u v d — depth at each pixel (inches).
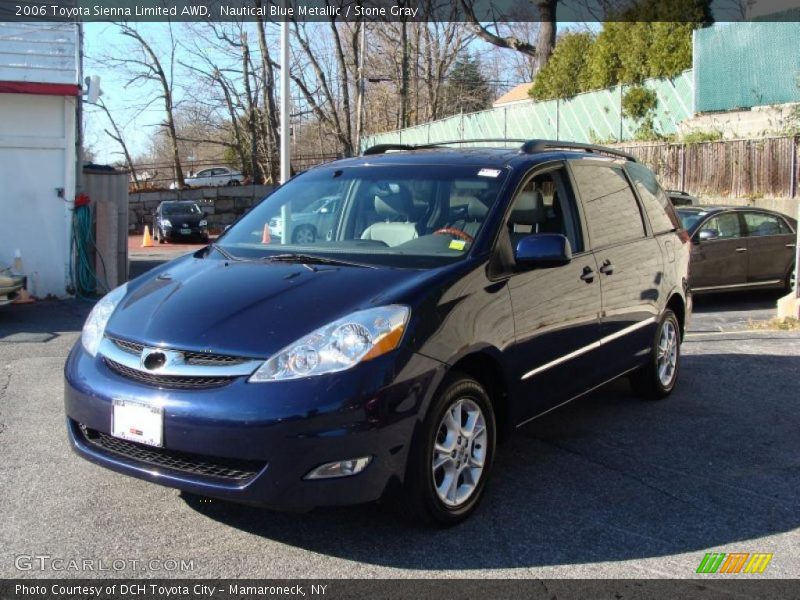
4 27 482.9
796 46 709.3
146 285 179.0
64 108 496.4
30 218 498.9
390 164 208.2
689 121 816.9
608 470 194.1
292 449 136.6
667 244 253.4
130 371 151.9
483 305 165.3
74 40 493.7
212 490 141.2
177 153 1635.1
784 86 722.8
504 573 142.1
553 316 187.6
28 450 203.6
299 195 212.5
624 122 932.6
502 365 169.5
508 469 194.2
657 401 254.5
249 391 139.4
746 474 192.7
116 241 535.2
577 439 217.3
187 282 171.9
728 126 773.3
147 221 1395.2
